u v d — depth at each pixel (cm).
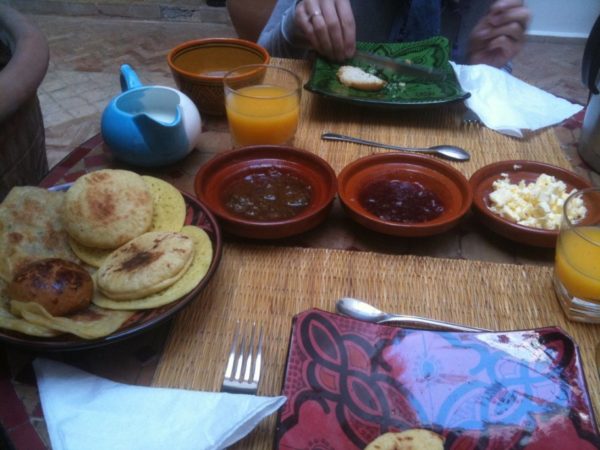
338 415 58
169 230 76
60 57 307
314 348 63
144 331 62
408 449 54
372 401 59
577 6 334
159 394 60
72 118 248
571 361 62
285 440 55
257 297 76
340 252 83
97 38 333
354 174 93
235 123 104
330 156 105
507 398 60
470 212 92
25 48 116
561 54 334
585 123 105
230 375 65
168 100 103
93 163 103
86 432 56
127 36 338
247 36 243
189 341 69
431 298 76
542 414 58
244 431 56
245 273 79
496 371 62
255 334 70
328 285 78
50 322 59
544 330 65
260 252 83
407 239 87
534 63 323
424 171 95
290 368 61
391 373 62
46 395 60
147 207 76
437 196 91
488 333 65
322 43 130
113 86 278
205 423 56
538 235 80
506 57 145
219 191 89
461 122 118
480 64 137
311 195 90
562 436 57
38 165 136
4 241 71
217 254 70
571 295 72
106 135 97
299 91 107
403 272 80
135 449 54
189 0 365
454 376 62
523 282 79
